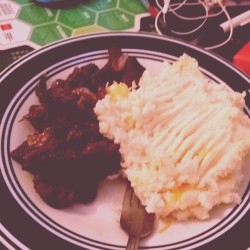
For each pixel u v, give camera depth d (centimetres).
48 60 47
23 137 41
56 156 38
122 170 40
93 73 46
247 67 51
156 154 38
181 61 46
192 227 37
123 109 41
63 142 39
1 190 36
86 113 42
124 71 47
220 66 49
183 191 37
